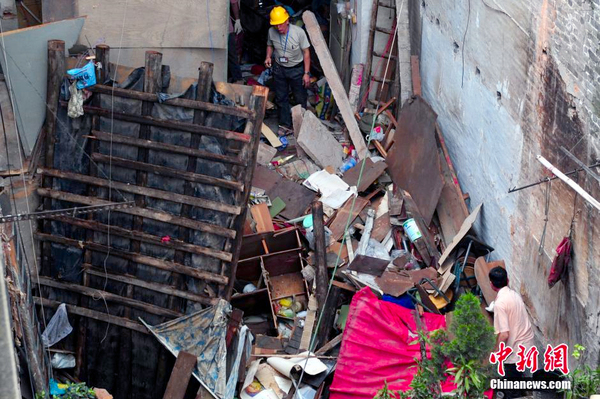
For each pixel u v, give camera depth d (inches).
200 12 515.2
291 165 603.5
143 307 470.6
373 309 452.1
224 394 446.9
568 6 383.2
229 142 445.7
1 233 326.6
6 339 177.9
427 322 453.7
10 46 444.1
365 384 440.5
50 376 450.3
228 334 456.1
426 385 331.0
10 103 451.8
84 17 476.7
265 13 724.7
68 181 470.9
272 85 681.0
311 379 457.1
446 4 553.6
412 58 598.5
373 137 609.9
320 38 623.8
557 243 407.5
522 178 450.3
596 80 360.2
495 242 497.7
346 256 531.2
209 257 458.3
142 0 500.7
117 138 456.4
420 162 555.8
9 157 459.5
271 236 522.3
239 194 448.1
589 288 377.4
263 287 517.3
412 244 533.0
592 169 367.9
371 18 625.6
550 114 409.4
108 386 486.3
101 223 469.1
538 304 436.5
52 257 480.1
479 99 507.2
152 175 458.0
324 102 663.8
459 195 527.2
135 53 511.2
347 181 578.6
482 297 482.3
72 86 453.7
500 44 469.4
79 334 484.4
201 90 441.7
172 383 450.0
